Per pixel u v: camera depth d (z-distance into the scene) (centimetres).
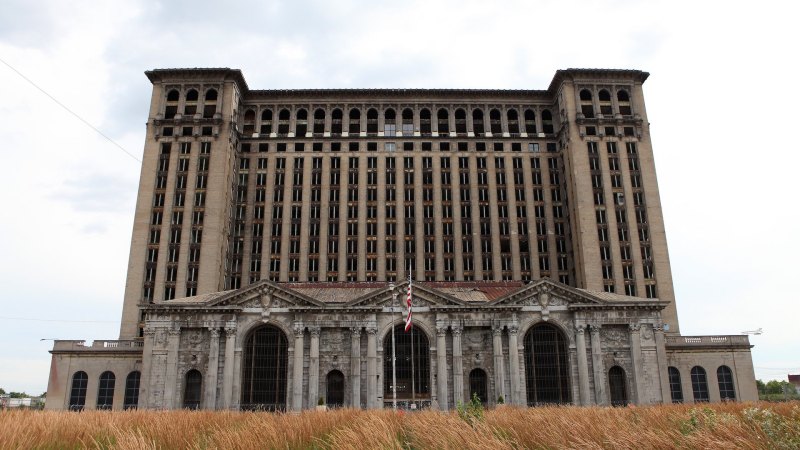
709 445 1164
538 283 8144
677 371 9438
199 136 12069
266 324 8038
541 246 12362
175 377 7788
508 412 2719
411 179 12712
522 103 13450
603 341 8038
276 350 8019
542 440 1616
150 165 11900
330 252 12162
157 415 3412
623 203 11912
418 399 7738
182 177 11856
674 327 11156
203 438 2114
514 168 12875
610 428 1545
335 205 12488
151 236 11494
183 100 12381
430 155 12875
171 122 12181
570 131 12369
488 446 1431
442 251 12188
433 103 13362
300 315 7950
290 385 7744
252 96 13275
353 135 12975
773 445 1125
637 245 11638
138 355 9388
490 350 7981
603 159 12156
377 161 12825
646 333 8012
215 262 11288
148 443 1839
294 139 12925
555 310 8094
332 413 3419
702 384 9400
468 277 12050
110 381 9325
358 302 8012
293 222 12312
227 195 11988
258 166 12756
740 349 9538
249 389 7838
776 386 16600
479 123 13400
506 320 7994
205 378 7781
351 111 13438
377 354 7869
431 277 12019
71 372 9294
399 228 12319
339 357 7875
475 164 12825
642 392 7762
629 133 12444
